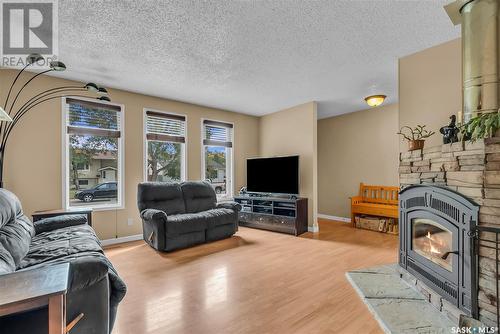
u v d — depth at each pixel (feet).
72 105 12.04
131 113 13.60
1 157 9.42
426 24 7.38
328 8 6.66
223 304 6.76
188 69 10.57
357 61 9.82
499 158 4.88
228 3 6.47
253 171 17.20
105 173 13.05
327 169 19.61
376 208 15.16
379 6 6.59
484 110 5.82
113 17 7.01
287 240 13.16
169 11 6.78
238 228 15.49
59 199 11.50
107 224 12.74
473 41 6.00
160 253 11.03
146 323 5.91
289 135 17.04
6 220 6.41
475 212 5.17
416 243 7.27
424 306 6.46
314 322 5.98
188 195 14.11
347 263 9.74
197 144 16.22
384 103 15.96
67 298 4.56
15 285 3.38
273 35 7.96
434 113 8.55
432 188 6.38
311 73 11.00
